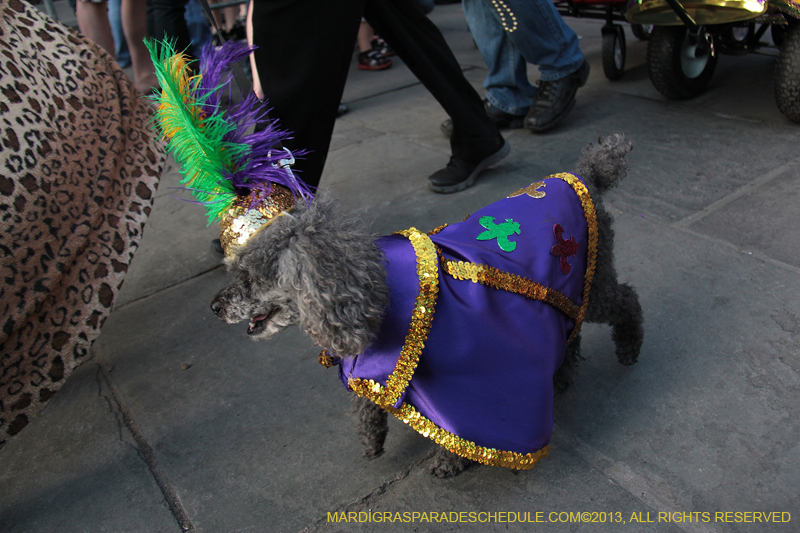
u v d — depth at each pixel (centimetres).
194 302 294
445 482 190
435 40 328
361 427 188
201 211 379
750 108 406
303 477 197
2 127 170
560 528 171
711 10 360
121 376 252
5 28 185
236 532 181
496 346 159
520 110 435
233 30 529
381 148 432
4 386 168
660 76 422
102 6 521
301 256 135
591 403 212
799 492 169
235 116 158
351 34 256
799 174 320
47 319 178
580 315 183
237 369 249
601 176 200
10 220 167
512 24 376
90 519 192
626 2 429
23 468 213
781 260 261
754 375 210
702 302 246
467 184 359
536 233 175
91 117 201
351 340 140
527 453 164
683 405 204
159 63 148
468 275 160
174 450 214
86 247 190
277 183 155
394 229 326
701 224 293
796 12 330
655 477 181
